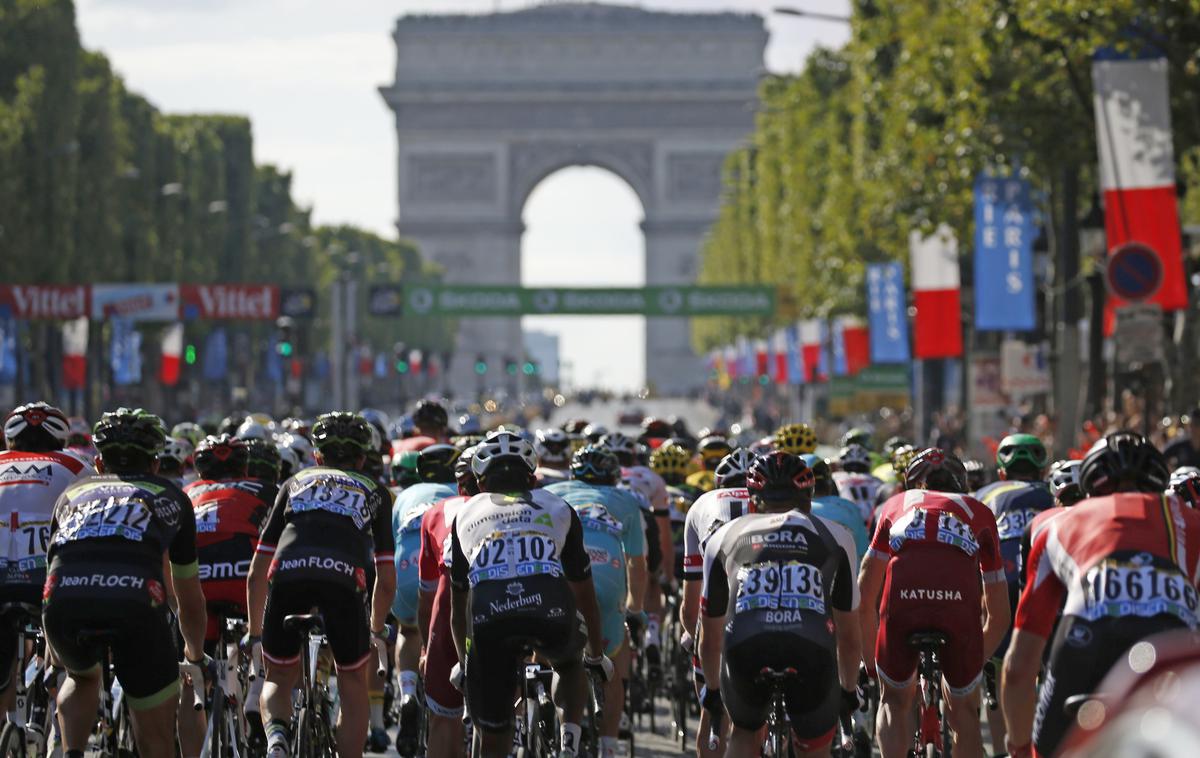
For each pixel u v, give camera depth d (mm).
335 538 46094
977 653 46500
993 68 144625
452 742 45938
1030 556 36281
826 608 40406
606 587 52750
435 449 58688
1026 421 188500
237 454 53625
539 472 62438
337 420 48125
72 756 42906
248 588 47188
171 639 42969
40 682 47562
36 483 48250
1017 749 36906
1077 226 155375
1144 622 34094
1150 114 115438
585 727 50594
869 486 68625
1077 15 118375
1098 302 158000
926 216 178375
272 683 45844
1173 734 21203
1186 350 135500
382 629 48250
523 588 42219
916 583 46094
